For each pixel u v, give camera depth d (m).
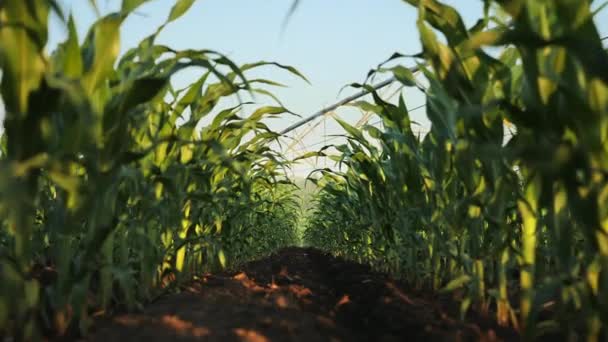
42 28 1.82
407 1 2.28
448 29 2.22
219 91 3.18
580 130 1.75
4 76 1.80
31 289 1.99
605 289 1.81
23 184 1.75
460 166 2.56
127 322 2.37
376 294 3.71
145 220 2.84
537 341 2.30
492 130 2.29
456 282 2.54
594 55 1.65
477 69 2.29
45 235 3.60
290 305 3.11
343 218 7.31
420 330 2.54
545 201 1.94
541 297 2.14
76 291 2.24
